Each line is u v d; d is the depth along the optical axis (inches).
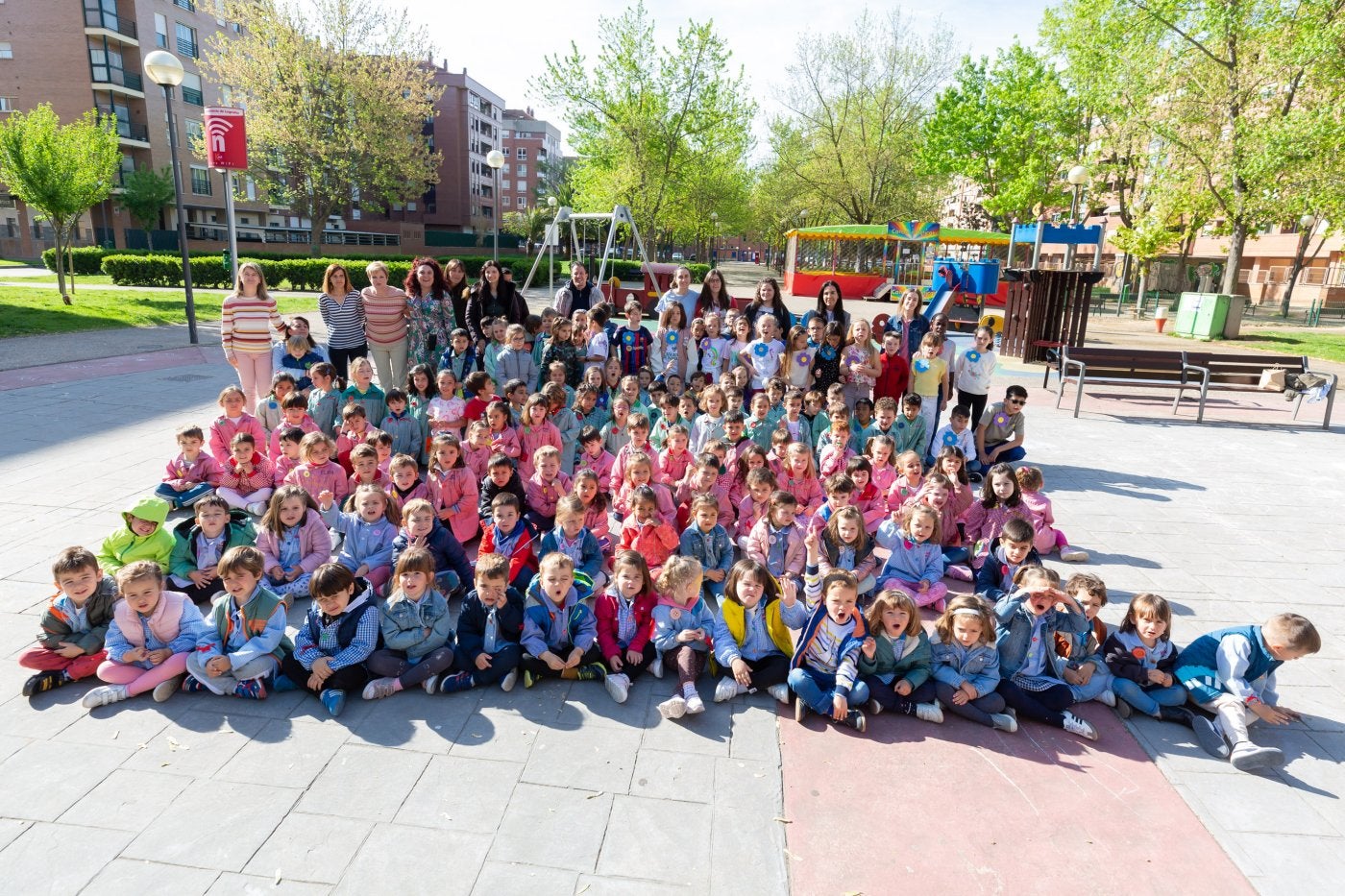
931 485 216.8
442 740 136.5
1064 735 146.3
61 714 138.4
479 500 224.8
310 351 315.6
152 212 1487.5
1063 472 328.2
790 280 1194.0
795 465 226.2
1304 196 761.6
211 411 369.4
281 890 102.0
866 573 199.3
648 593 166.1
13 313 639.1
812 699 146.6
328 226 2117.4
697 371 341.7
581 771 129.6
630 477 226.7
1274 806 127.5
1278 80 794.8
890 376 307.4
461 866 107.5
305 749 132.1
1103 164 1066.7
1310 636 139.4
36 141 695.1
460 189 2480.3
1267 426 432.5
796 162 1603.1
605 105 1279.5
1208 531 258.4
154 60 527.5
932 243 1168.2
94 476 263.9
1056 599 151.4
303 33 1238.9
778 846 114.1
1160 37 890.1
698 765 132.6
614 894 104.0
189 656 146.2
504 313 343.3
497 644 156.0
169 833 111.4
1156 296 1425.9
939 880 108.7
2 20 1408.7
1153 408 477.4
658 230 1477.6
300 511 185.3
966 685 148.8
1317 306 1125.7
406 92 1363.2
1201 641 151.6
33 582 184.5
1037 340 635.5
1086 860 113.6
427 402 278.4
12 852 106.4
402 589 151.6
